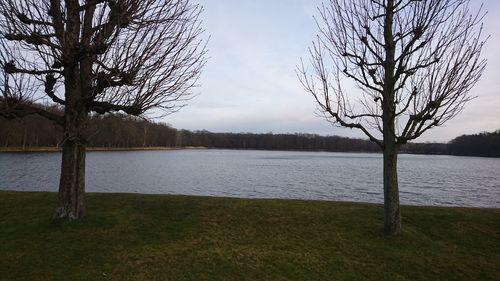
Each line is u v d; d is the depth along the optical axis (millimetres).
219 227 9359
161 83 8500
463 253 8352
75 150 9094
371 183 37875
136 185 33438
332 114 9312
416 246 8539
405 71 8672
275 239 8758
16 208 10383
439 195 31188
